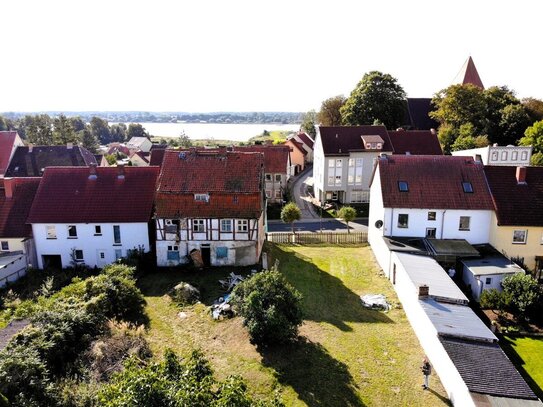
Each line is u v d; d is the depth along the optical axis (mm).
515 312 30141
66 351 23141
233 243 39062
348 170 64250
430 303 27516
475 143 67938
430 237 39312
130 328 28391
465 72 97000
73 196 42250
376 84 82312
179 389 15633
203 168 40750
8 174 73250
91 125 197750
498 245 37969
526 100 85250
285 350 25422
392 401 21766
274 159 67688
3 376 18281
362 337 27531
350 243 47219
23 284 37594
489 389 20062
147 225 40594
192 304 32281
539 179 39750
